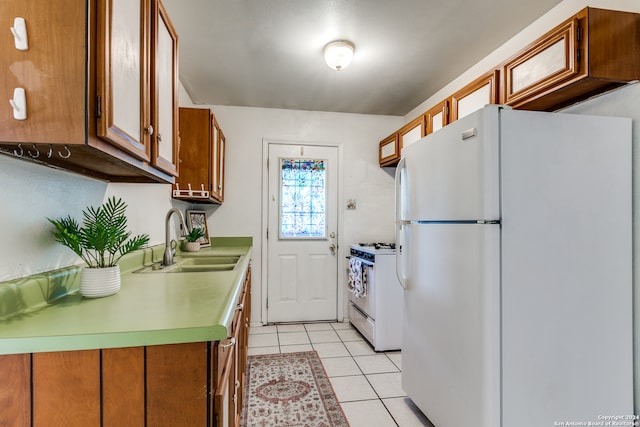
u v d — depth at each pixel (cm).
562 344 134
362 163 364
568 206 137
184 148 245
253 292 343
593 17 139
